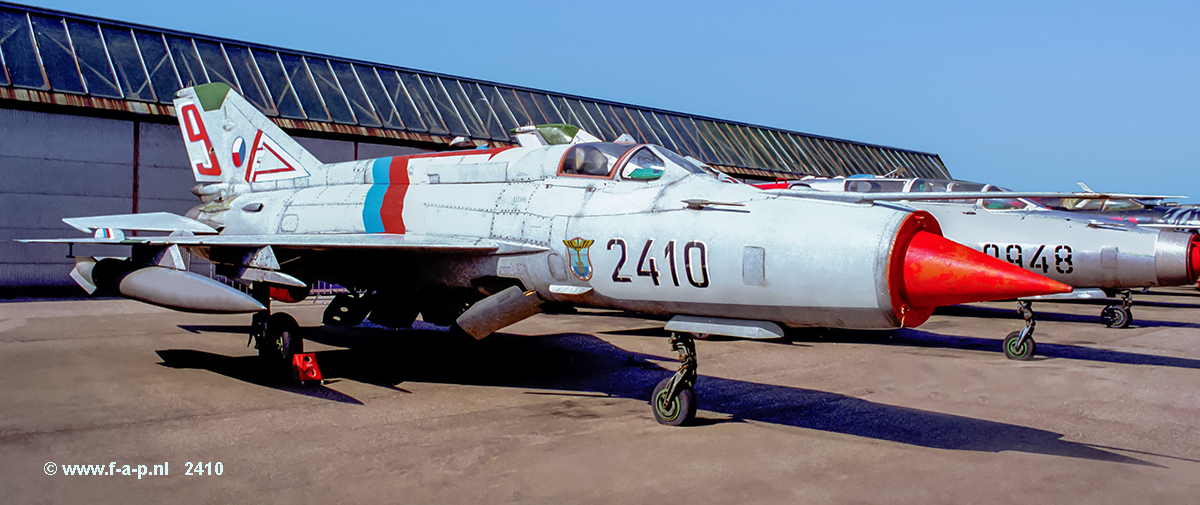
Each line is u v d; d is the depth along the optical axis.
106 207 16.36
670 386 5.33
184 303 6.55
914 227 4.70
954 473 4.28
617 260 5.62
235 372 7.25
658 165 5.96
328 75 20.05
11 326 10.52
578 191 6.20
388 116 19.98
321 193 8.55
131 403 5.84
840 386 6.93
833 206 4.96
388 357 8.38
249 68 18.72
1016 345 8.73
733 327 5.29
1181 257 9.55
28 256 15.55
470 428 5.21
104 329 10.35
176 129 17.20
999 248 11.02
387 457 4.50
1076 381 7.26
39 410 5.54
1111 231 10.24
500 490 3.94
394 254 7.24
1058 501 3.83
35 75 15.45
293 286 7.04
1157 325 12.82
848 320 4.76
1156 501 3.84
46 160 15.60
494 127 22.05
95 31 17.19
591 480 4.11
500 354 8.73
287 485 3.98
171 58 17.66
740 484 4.06
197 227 9.11
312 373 6.74
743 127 30.31
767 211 5.13
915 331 11.65
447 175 7.36
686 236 5.29
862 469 4.34
